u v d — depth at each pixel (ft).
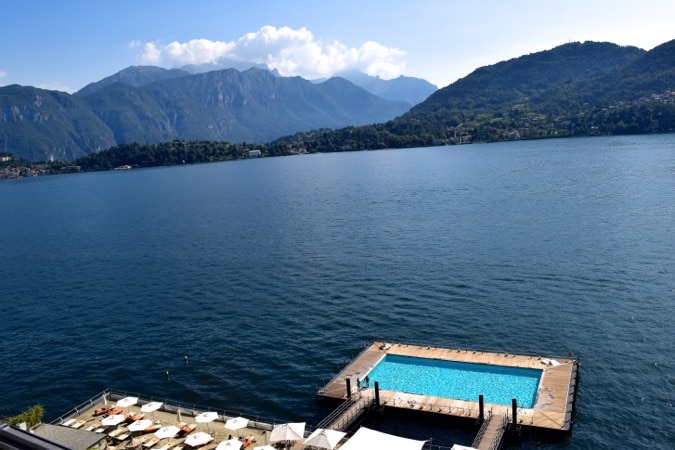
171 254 409.69
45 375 224.12
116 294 321.73
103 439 164.04
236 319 268.82
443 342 229.04
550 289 277.23
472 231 410.31
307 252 384.47
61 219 652.07
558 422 165.37
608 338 221.25
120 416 176.35
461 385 192.03
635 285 272.72
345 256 366.22
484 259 335.06
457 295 278.87
